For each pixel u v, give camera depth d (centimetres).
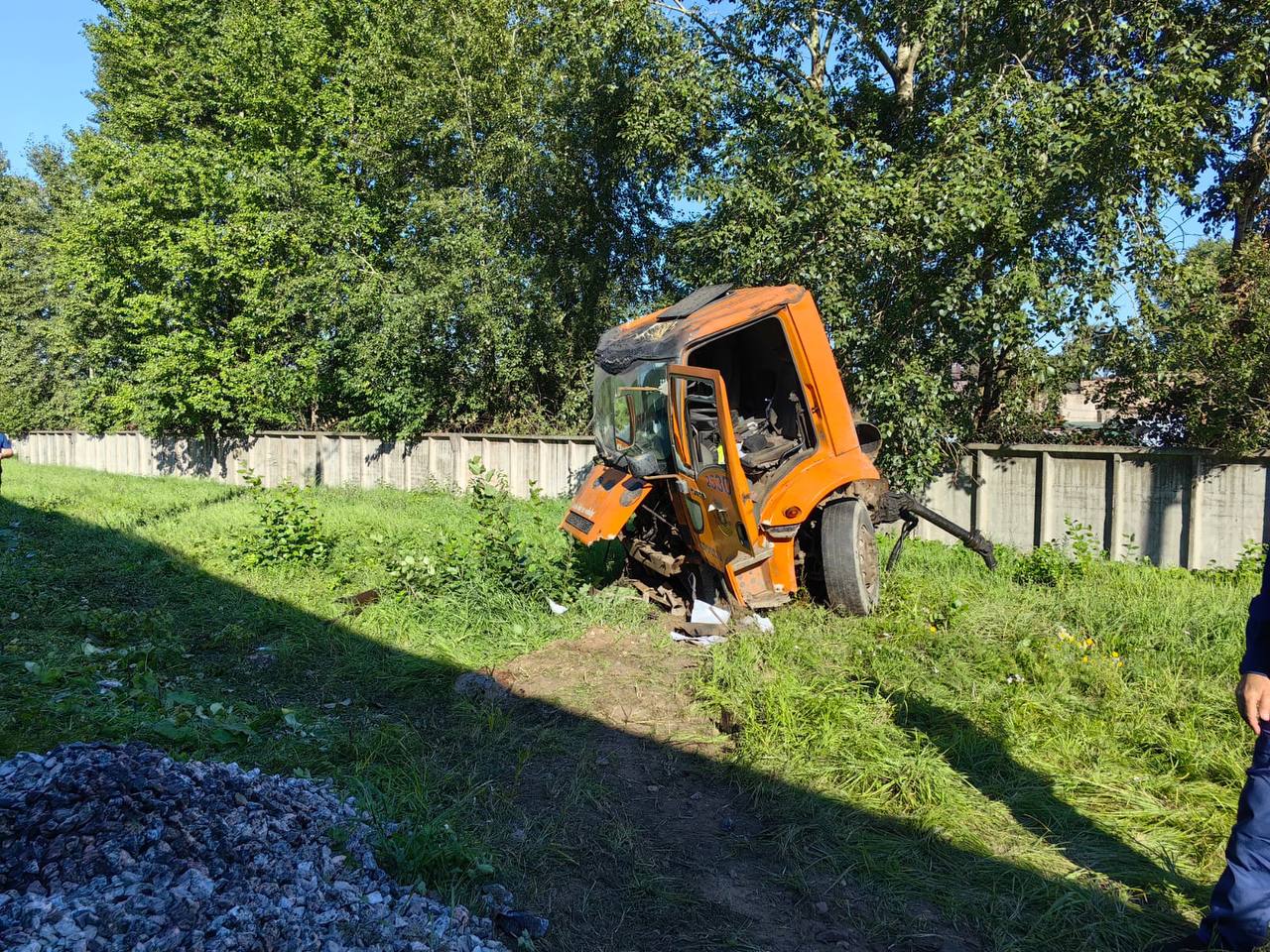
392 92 1867
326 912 247
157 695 464
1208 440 877
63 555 959
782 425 767
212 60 2267
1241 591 724
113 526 1198
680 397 628
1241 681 258
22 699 445
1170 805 373
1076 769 407
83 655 543
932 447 989
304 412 2297
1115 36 930
